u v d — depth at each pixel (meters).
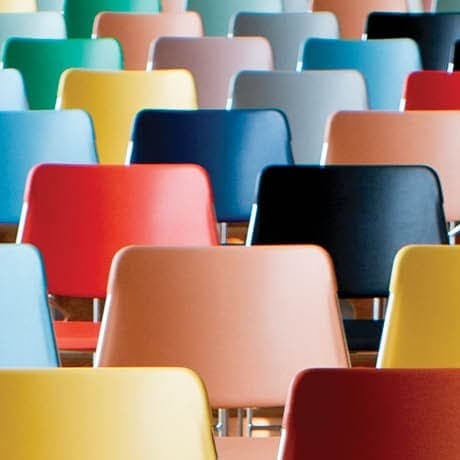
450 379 3.55
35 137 7.10
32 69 9.12
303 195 6.13
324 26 10.19
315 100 8.27
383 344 4.79
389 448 3.54
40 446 3.50
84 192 6.06
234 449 4.64
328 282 4.80
